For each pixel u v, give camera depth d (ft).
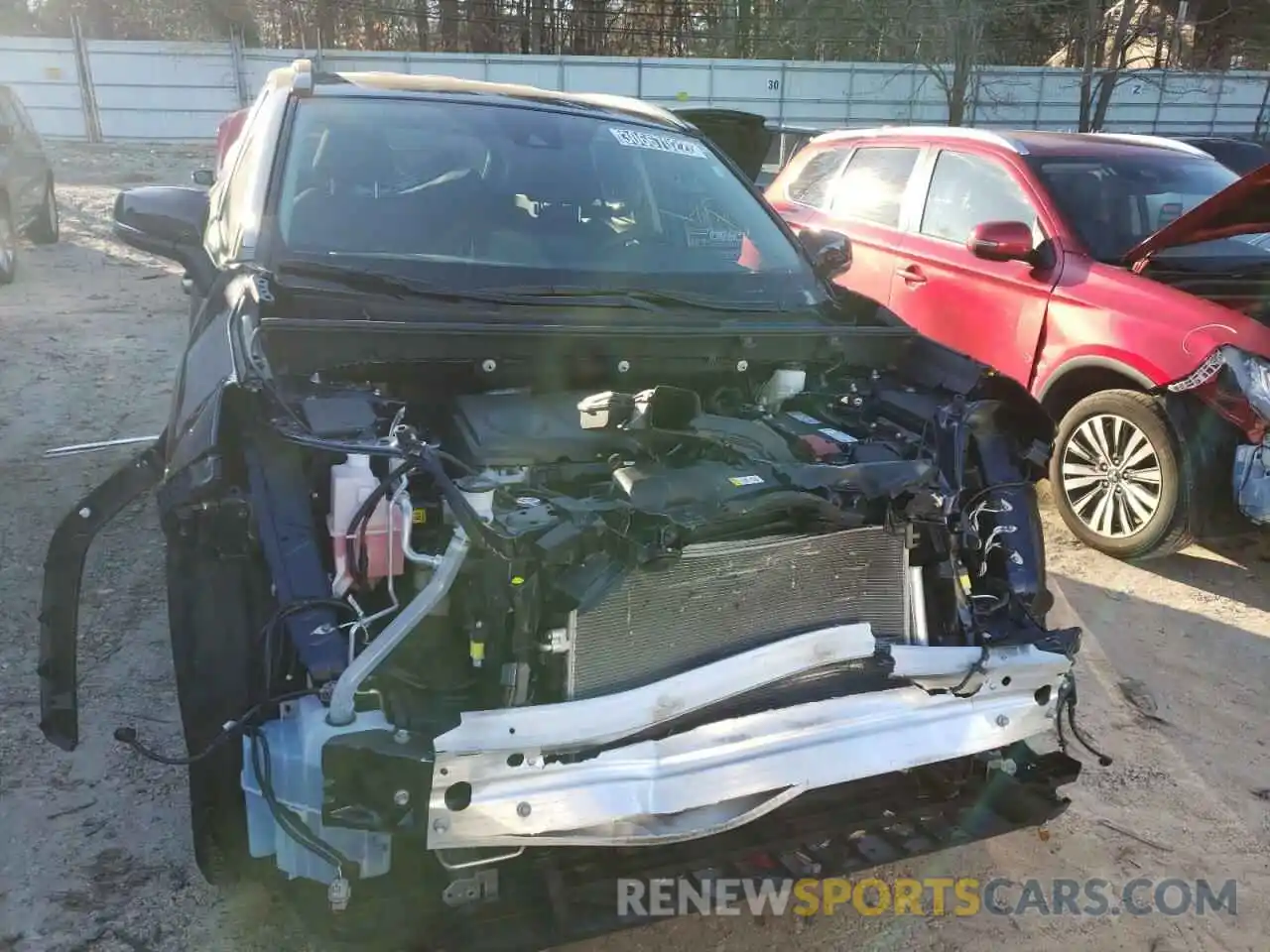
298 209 10.31
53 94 79.71
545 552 6.82
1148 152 20.26
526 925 7.11
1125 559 16.58
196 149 78.33
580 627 7.08
